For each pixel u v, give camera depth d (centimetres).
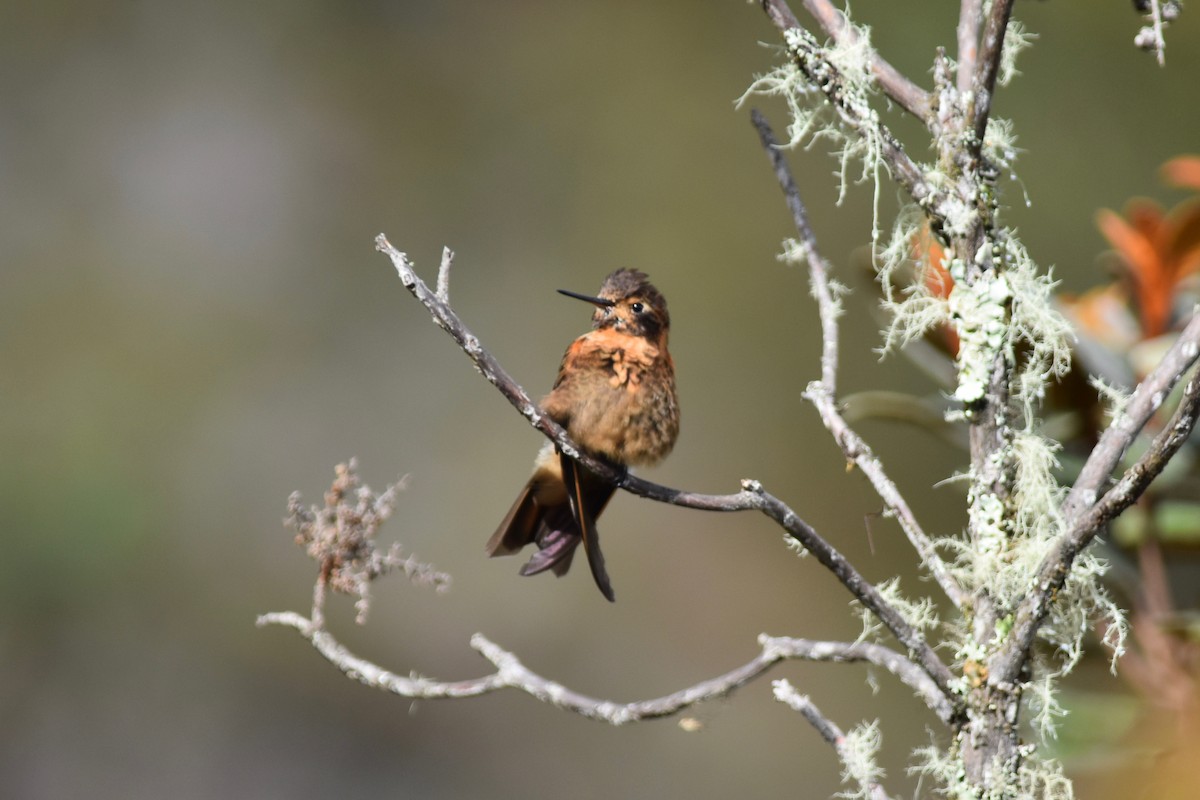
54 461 1437
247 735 1351
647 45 1638
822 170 1539
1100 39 1352
